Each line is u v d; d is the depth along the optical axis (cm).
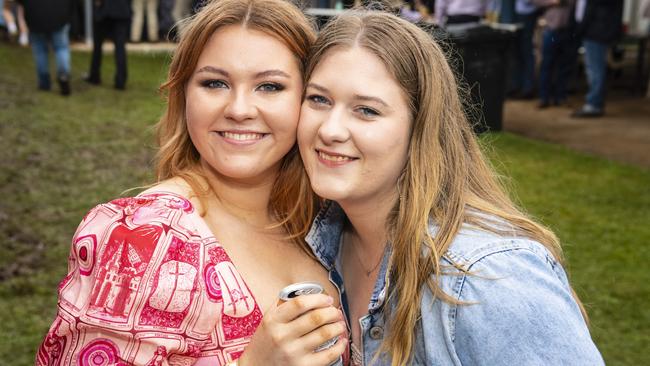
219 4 153
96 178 615
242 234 165
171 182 159
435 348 138
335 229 175
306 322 132
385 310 152
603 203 584
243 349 143
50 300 391
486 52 788
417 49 149
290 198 171
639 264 458
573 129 879
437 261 139
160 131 168
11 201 543
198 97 153
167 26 1492
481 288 133
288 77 154
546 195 601
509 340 129
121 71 998
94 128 782
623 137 837
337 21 153
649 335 369
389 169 149
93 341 133
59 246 465
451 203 148
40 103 883
